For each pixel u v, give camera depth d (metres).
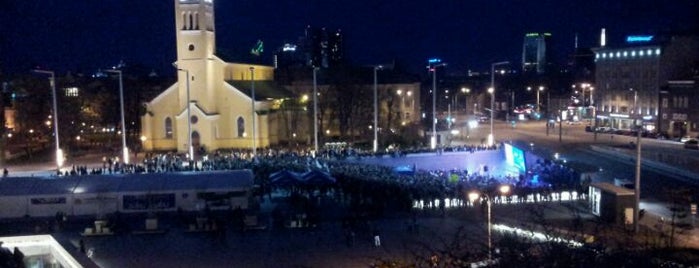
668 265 22.27
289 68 142.00
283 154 83.50
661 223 47.72
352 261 44.41
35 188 60.16
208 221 54.00
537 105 194.25
